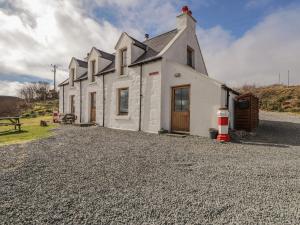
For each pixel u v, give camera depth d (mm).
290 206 2611
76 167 4285
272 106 23734
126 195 2926
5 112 31406
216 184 3352
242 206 2605
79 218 2328
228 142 7336
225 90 8555
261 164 4520
